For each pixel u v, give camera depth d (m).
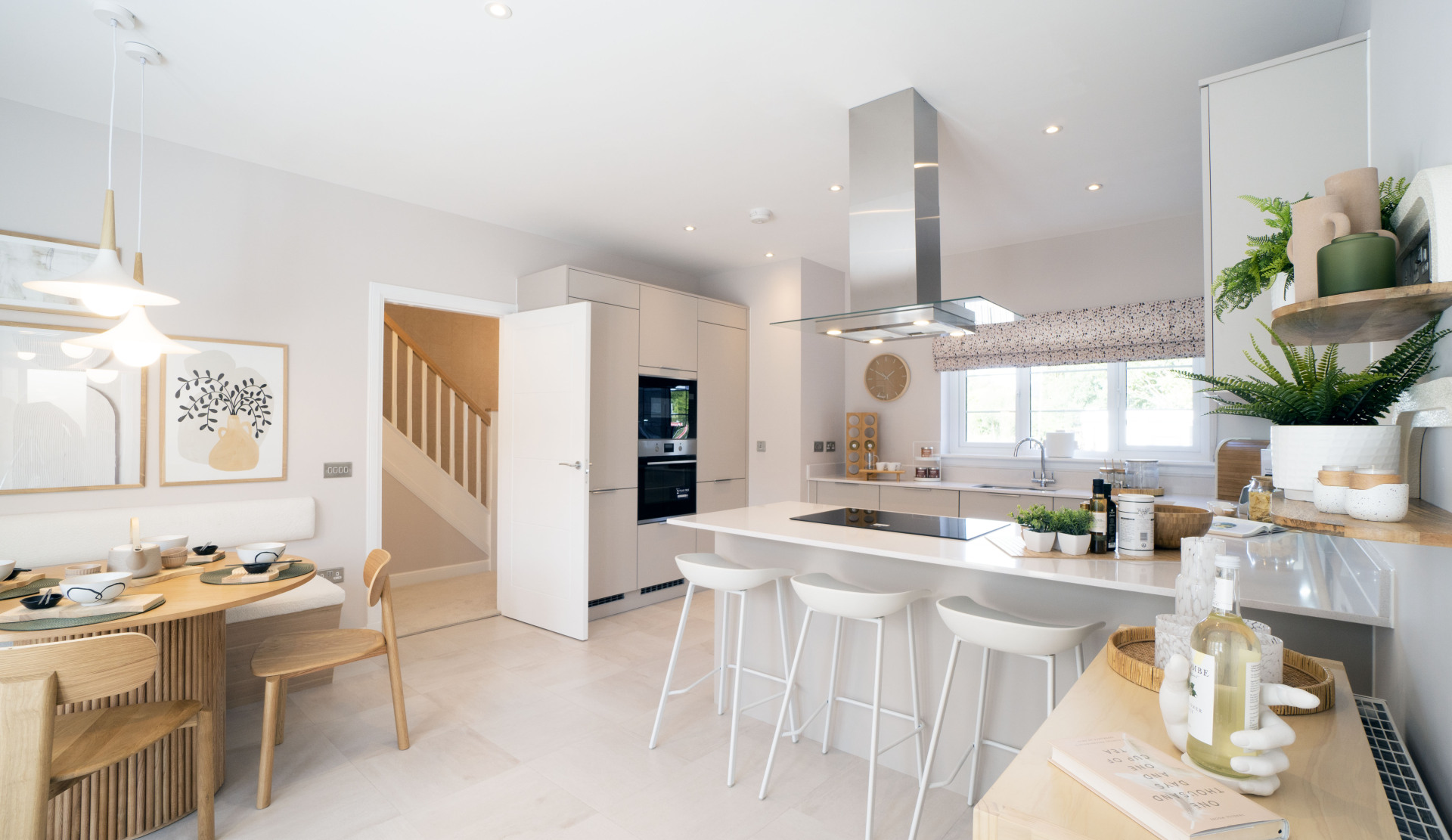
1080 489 4.45
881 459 5.54
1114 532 2.20
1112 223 4.34
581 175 3.60
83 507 2.95
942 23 2.23
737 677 2.39
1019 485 4.82
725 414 5.39
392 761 2.51
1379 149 1.70
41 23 2.25
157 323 3.14
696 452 5.13
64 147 2.91
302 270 3.59
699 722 2.87
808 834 2.07
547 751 2.60
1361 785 0.97
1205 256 2.07
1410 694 1.34
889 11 2.17
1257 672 0.98
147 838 2.04
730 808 2.21
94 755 1.71
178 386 3.20
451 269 4.20
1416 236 1.07
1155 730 1.15
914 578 2.46
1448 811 1.07
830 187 3.77
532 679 3.34
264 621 3.09
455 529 5.64
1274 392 1.21
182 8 2.17
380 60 2.47
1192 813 0.85
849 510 3.31
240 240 3.38
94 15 2.20
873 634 2.57
